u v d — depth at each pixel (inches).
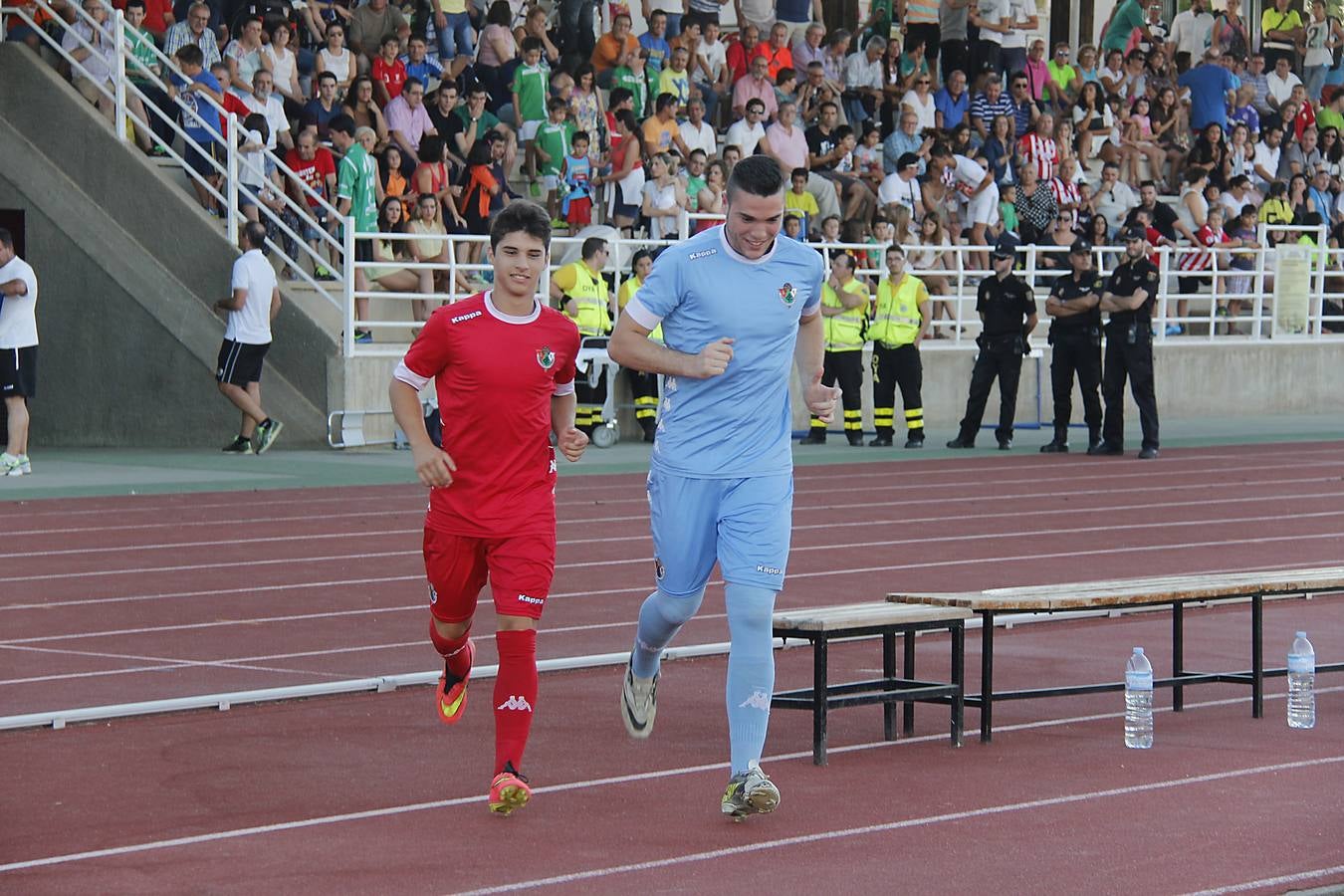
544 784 425.7
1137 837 380.5
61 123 1298.0
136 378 1278.3
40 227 1302.9
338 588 698.8
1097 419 1283.2
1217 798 414.3
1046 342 1561.3
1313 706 503.8
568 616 647.8
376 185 1283.2
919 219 1520.7
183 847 369.1
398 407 411.2
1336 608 698.8
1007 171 1596.9
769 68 1552.7
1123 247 1589.6
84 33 1322.6
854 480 1098.1
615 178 1395.2
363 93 1312.7
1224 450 1322.6
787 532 405.7
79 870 352.8
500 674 399.9
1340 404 1738.4
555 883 345.7
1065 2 1910.7
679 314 405.7
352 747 461.7
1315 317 1736.0
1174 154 1779.0
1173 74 1867.6
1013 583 724.0
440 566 416.5
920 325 1305.4
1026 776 437.1
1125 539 864.3
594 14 1553.9
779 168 398.6
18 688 524.1
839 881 347.9
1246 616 677.3
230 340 1186.6
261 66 1320.1
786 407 412.8
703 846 372.5
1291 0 2004.2
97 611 647.8
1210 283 1744.6
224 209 1296.8
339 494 991.6
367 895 337.1
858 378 1321.4
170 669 553.0
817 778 434.9
